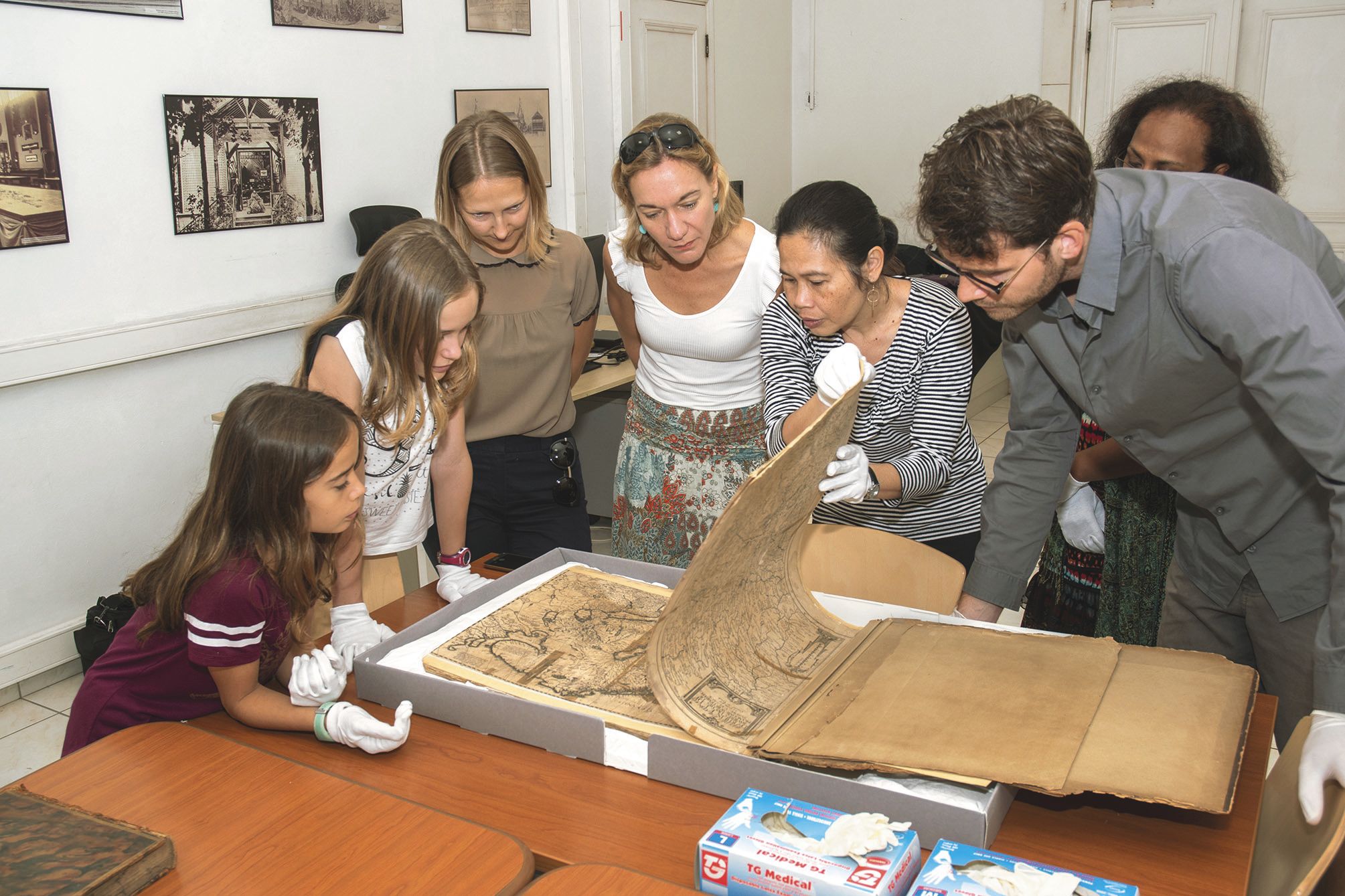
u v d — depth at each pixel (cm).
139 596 134
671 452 208
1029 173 113
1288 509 142
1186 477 149
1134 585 187
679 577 154
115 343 284
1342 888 105
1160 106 174
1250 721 118
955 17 573
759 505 115
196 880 92
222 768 111
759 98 591
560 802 108
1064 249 121
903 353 173
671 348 200
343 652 142
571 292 213
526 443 213
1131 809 106
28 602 280
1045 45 544
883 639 130
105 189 279
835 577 175
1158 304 129
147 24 282
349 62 344
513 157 188
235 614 122
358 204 356
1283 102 484
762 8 578
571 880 91
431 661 130
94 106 273
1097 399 147
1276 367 114
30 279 265
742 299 191
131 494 300
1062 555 205
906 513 191
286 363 341
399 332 150
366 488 164
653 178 170
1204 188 125
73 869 88
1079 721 106
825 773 107
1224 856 99
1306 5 471
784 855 88
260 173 319
